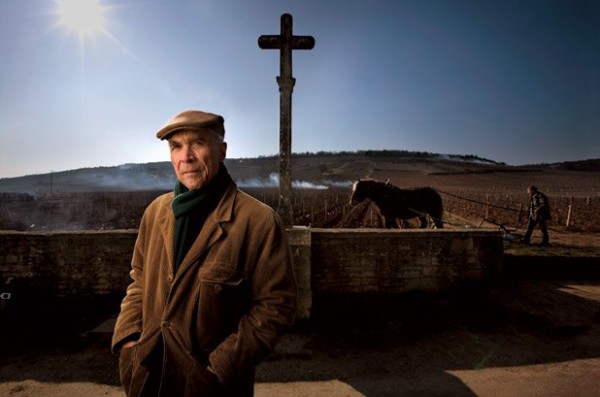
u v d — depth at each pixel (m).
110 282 5.64
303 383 3.59
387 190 9.81
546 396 3.34
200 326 1.25
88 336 4.51
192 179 1.32
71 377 3.64
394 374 3.76
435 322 5.05
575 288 6.23
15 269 5.54
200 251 1.28
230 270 1.29
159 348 1.29
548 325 4.93
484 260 6.19
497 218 15.58
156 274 1.36
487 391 3.43
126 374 1.33
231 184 1.46
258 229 1.37
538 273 6.83
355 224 14.70
